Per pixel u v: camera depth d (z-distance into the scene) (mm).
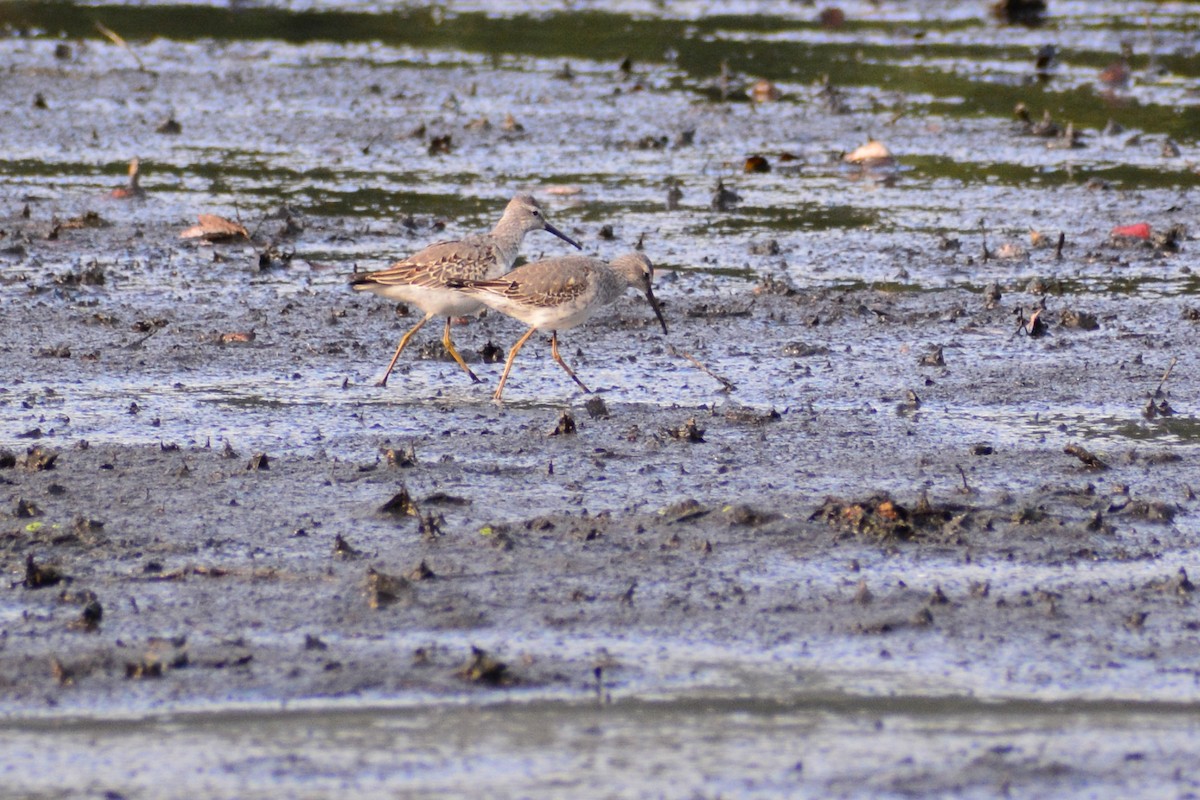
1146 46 41562
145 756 9141
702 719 9656
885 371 17703
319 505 13078
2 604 11117
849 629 10898
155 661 10164
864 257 23453
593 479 13852
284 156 30016
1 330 18625
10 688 9906
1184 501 13453
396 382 17219
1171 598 11477
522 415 15930
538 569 11812
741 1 48562
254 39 41969
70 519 12609
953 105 34750
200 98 34906
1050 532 12656
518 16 45656
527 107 34281
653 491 13539
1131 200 27016
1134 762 9180
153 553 12016
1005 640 10781
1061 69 38750
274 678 10078
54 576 11492
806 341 19031
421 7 47219
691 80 37125
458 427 15438
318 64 38625
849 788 8859
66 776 8898
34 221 24484
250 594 11336
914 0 48531
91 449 14320
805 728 9555
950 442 15047
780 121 33125
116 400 16109
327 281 21797
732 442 14977
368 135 31797
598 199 27141
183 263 22547
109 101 34344
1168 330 19484
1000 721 9680
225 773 8953
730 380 17359
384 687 9992
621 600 11281
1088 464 14281
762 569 11906
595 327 19719
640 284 18109
